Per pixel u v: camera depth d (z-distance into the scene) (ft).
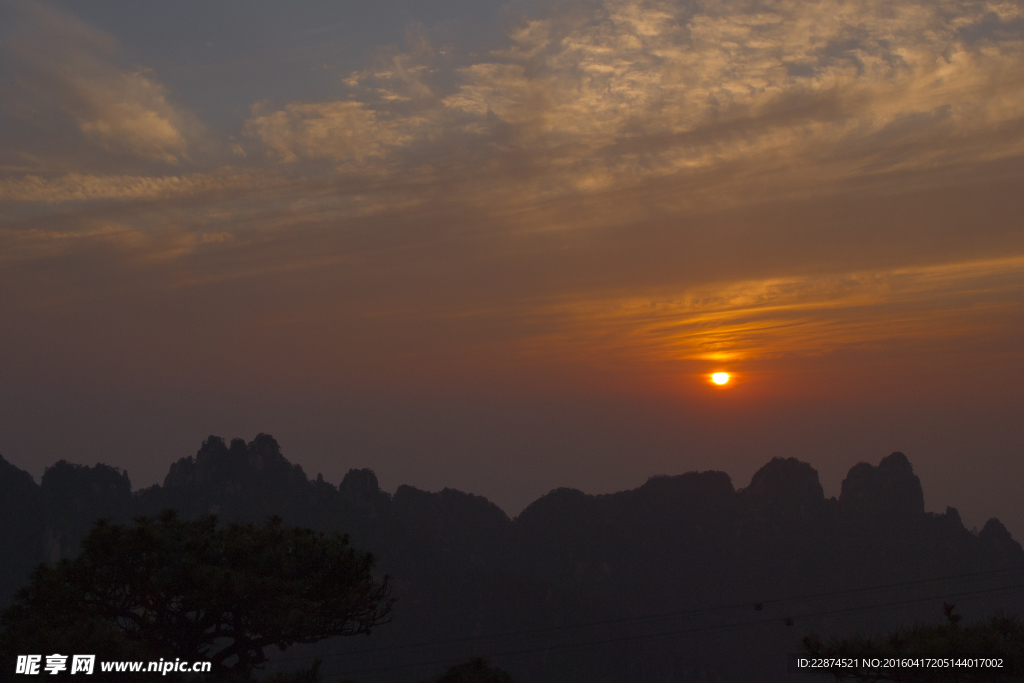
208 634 78.33
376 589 85.46
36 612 75.05
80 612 75.05
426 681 103.09
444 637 437.99
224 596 71.72
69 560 77.46
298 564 81.15
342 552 82.48
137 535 75.82
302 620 74.23
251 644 78.38
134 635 75.72
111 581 76.28
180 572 72.90
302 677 86.02
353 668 316.81
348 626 83.76
